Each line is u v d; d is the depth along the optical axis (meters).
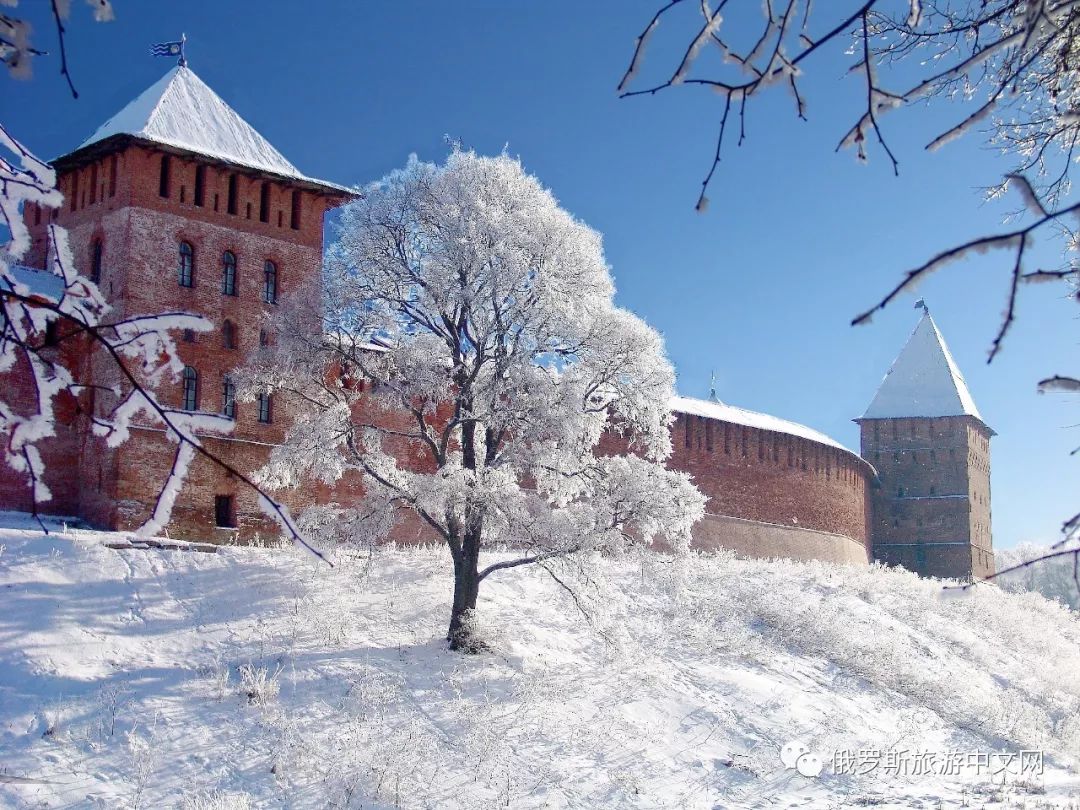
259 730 21.14
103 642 23.78
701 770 23.45
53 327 31.33
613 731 24.00
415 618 28.06
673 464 48.78
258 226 35.44
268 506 3.53
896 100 3.82
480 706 23.52
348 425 27.72
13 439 3.44
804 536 56.06
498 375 27.89
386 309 28.94
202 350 33.31
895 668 33.19
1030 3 3.55
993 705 32.06
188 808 18.17
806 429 62.97
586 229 29.36
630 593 34.03
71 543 27.11
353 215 29.00
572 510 27.52
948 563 72.00
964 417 73.38
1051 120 7.93
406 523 37.56
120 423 3.47
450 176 28.81
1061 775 26.52
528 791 20.75
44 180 3.61
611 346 28.38
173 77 36.94
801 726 26.94
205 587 27.06
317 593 27.98
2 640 22.88
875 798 22.84
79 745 19.84
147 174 33.28
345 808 19.08
